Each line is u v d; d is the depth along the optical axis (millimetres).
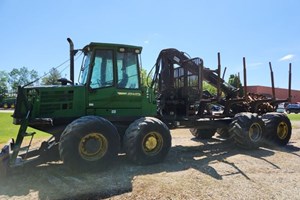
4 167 4953
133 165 5980
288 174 5402
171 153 7520
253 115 8180
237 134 7887
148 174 5328
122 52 6645
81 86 6227
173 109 8828
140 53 6887
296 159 6746
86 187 4555
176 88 9047
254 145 7953
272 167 5934
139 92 6750
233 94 9656
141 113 6773
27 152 5859
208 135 10367
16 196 4203
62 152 5180
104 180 4922
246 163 6301
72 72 7164
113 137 5598
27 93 6066
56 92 6102
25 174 5297
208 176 5227
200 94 8234
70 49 7230
